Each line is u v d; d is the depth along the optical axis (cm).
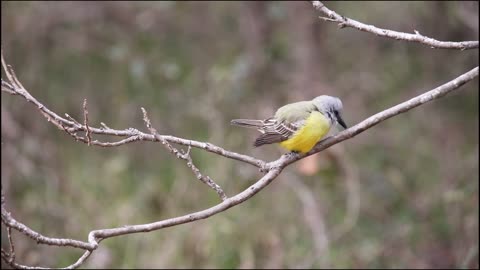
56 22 1511
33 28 1502
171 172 1463
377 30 707
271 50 1481
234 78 1402
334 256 1323
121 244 1391
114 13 1518
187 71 1521
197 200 1398
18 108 1517
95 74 1555
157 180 1464
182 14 1520
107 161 1518
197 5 1520
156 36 1520
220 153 707
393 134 1523
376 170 1495
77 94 1552
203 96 1480
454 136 1517
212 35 1541
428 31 1447
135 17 1517
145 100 1520
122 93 1533
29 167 1466
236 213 1369
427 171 1501
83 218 1435
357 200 1364
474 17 1304
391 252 1381
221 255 1330
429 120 1530
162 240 1366
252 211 1380
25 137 1494
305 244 1331
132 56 1501
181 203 1402
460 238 1360
